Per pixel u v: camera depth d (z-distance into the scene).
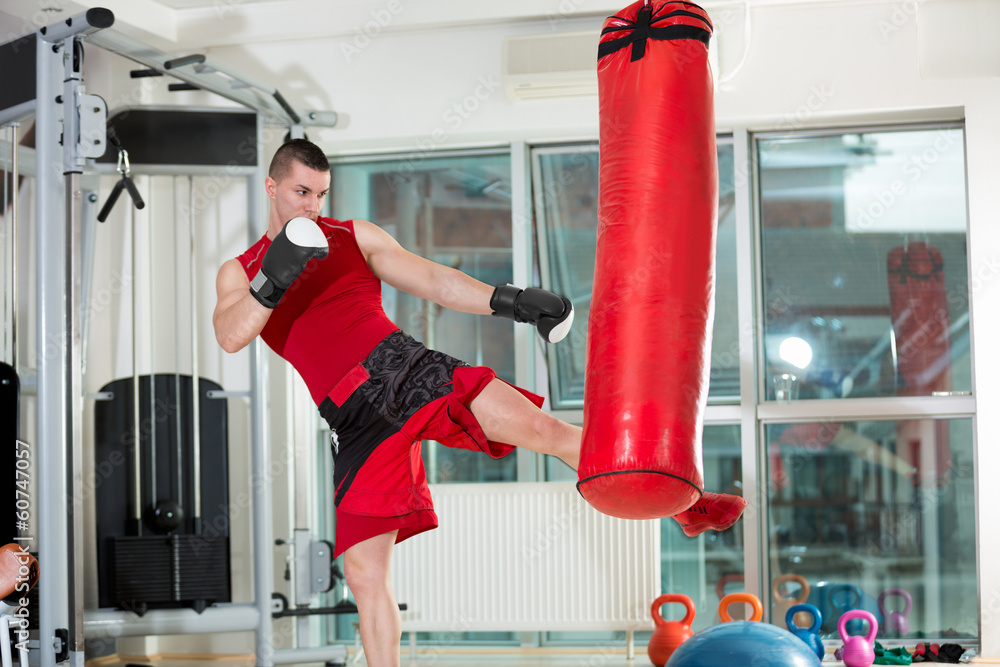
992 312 3.98
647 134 2.02
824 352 4.34
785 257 4.40
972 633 4.09
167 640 4.34
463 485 4.18
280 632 4.30
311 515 4.43
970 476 4.14
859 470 4.25
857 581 4.21
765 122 4.20
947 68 4.00
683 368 1.87
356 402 2.09
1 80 3.04
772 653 3.01
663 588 4.34
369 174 4.66
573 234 4.54
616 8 4.09
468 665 4.00
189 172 3.65
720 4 4.09
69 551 2.80
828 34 4.09
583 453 1.87
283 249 1.95
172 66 3.17
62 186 2.87
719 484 4.32
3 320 3.55
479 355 4.55
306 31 4.31
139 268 4.42
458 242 4.59
